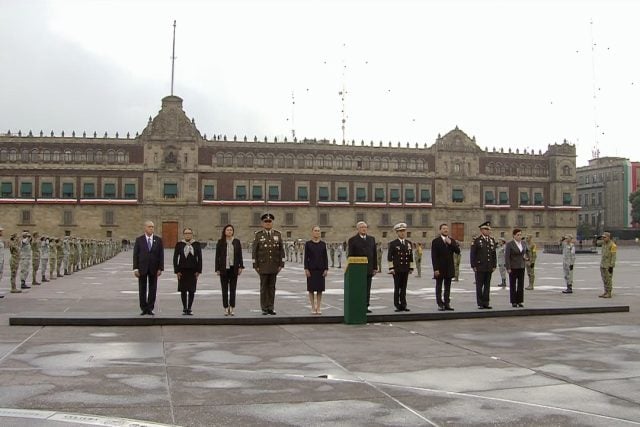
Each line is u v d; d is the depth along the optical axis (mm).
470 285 36156
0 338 16703
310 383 12023
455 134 124250
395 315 20734
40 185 110312
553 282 39062
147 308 20391
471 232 123688
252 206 115062
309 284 21203
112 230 111438
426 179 122312
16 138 110188
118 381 12031
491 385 11914
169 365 13547
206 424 9445
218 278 41094
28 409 10070
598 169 174875
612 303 24906
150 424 9375
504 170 126625
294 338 17281
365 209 119500
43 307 23406
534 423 9570
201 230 113562
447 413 10078
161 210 112500
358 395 11164
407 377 12562
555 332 18375
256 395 11117
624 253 97312
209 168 114312
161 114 113250
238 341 16719
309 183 117688
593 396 11117
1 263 27406
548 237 128000
